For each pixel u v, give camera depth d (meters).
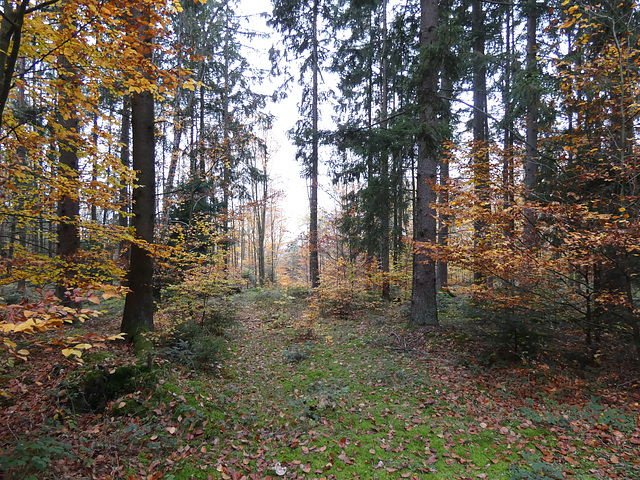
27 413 3.59
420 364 6.30
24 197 5.03
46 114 4.36
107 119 4.49
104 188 4.74
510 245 5.46
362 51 13.70
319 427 4.31
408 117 8.52
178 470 3.26
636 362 5.37
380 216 11.72
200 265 8.73
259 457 3.65
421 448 3.81
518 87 8.05
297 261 34.06
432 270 8.23
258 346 8.02
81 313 2.30
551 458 3.52
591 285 5.65
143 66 3.70
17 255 4.70
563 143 7.10
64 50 3.49
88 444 3.36
